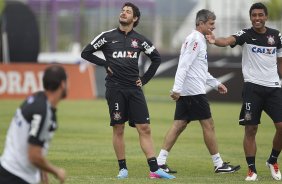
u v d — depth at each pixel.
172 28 133.50
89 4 140.25
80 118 63.34
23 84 80.62
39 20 130.00
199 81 35.00
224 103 81.12
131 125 33.31
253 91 32.84
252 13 32.59
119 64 32.62
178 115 35.56
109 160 39.34
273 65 32.91
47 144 20.98
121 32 32.91
